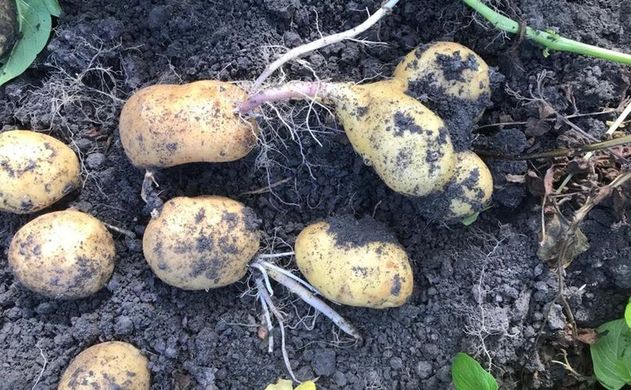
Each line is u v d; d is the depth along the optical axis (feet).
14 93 1.37
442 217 1.27
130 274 1.34
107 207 1.36
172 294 1.34
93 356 1.24
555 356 1.39
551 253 1.34
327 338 1.37
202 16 1.36
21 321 1.35
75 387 1.20
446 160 1.13
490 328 1.34
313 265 1.23
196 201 1.22
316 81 1.26
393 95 1.17
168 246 1.18
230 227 1.21
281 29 1.39
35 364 1.33
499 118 1.38
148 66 1.40
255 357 1.36
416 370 1.36
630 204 1.32
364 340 1.37
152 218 1.23
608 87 1.36
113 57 1.39
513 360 1.37
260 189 1.38
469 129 1.24
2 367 1.32
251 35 1.37
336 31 1.41
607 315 1.38
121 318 1.32
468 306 1.36
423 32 1.40
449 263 1.37
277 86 1.23
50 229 1.21
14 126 1.38
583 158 1.31
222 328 1.35
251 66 1.36
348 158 1.35
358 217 1.38
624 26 1.41
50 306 1.34
